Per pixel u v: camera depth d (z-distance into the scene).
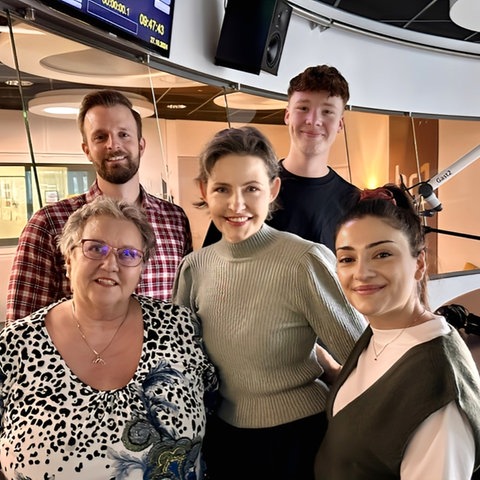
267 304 1.10
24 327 1.10
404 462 0.80
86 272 1.09
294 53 3.57
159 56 2.56
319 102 1.73
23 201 2.16
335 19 3.71
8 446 1.02
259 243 1.14
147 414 1.06
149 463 1.04
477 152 3.01
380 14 3.91
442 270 4.48
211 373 1.20
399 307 0.90
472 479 0.84
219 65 2.99
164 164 2.81
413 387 0.81
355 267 0.91
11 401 1.05
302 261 1.08
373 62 4.19
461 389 0.77
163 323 1.17
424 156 4.51
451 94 4.68
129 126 1.70
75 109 2.27
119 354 1.12
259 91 3.38
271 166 1.11
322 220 1.74
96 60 2.37
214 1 2.95
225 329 1.15
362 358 0.99
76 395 1.04
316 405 1.12
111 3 2.15
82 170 2.26
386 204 0.91
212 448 1.23
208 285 1.21
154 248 1.22
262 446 1.11
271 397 1.11
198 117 2.98
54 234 1.56
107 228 1.11
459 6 2.48
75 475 0.99
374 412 0.86
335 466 0.93
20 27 1.98
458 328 1.57
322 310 1.05
